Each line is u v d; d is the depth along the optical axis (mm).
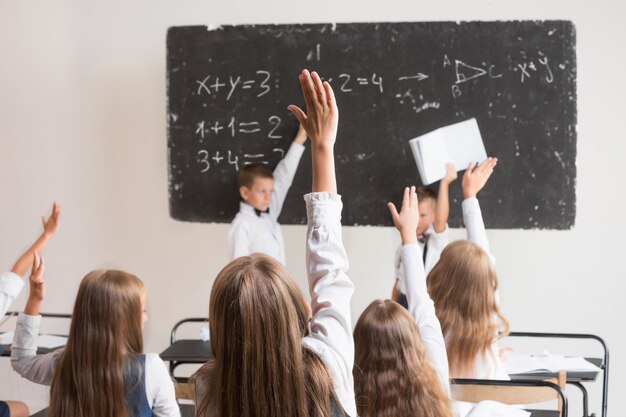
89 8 3824
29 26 3871
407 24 3625
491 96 3600
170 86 3789
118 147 3863
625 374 3639
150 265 3891
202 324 3889
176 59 3775
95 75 3848
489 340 2248
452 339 2252
